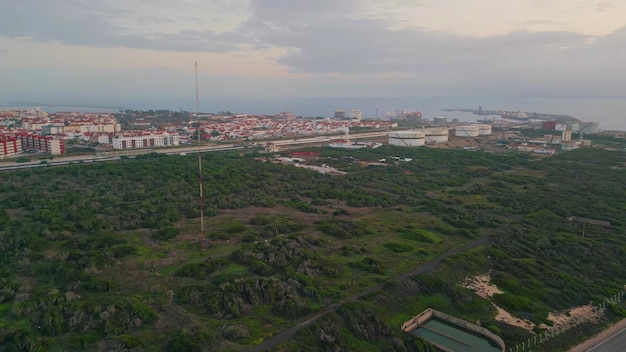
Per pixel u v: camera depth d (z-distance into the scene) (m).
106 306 74.31
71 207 137.00
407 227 133.12
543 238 125.56
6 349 61.69
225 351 63.66
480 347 74.88
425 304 86.56
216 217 137.75
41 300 75.00
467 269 102.31
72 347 63.28
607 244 123.62
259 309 78.06
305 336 69.06
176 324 71.06
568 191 190.12
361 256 106.44
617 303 93.38
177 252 103.50
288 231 122.56
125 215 131.50
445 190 195.50
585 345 77.25
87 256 96.50
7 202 142.12
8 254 97.62
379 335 74.12
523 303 88.94
